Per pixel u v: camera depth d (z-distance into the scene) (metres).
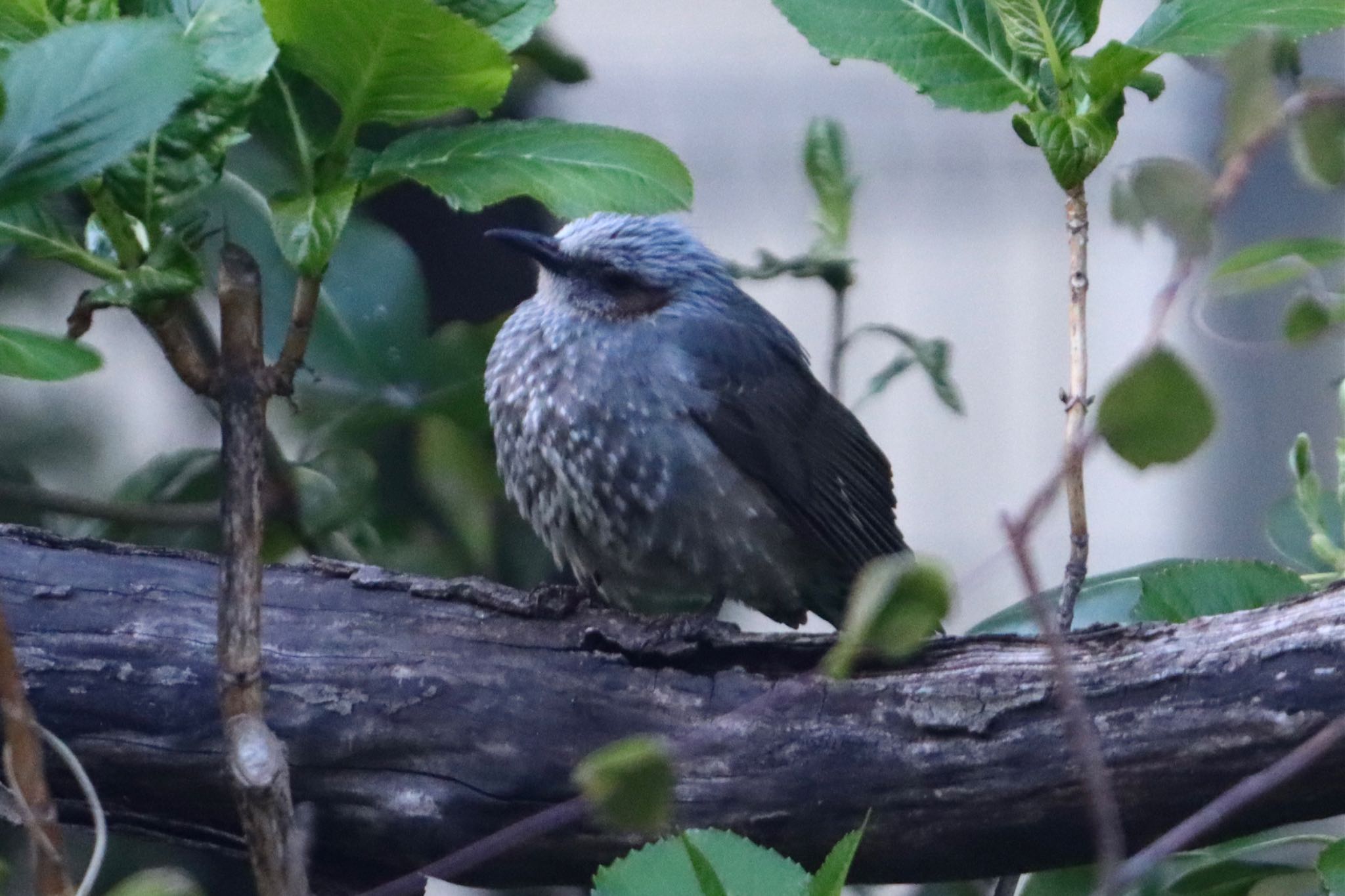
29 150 4.04
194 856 9.28
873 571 3.69
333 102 5.06
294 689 6.44
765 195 15.44
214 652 6.43
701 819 6.24
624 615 6.69
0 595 6.36
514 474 9.27
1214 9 5.24
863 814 6.21
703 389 8.99
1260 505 14.95
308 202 4.54
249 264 4.37
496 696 6.45
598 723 6.41
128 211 4.50
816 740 6.21
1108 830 4.27
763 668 6.50
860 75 15.69
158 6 4.68
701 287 9.52
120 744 6.40
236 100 4.50
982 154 15.89
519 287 11.07
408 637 6.57
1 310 10.08
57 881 4.13
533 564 10.49
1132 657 6.06
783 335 9.80
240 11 4.57
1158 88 5.73
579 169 4.89
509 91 9.91
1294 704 5.82
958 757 6.11
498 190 4.83
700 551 9.11
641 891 4.41
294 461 9.25
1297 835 7.17
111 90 4.07
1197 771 5.91
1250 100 5.68
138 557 6.68
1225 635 6.03
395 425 9.56
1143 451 3.92
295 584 6.75
